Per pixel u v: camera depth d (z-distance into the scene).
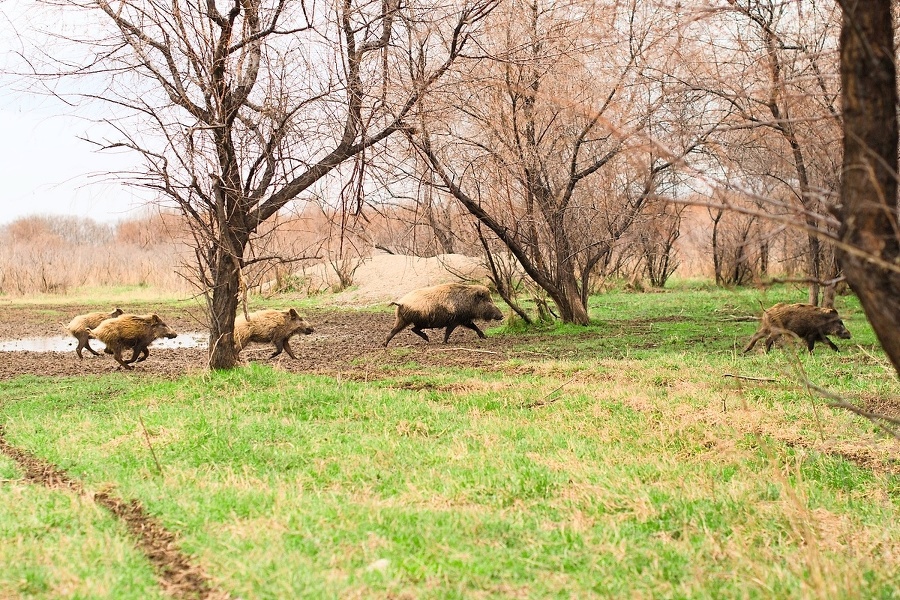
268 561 4.85
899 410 8.74
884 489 6.59
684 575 4.83
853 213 3.94
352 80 11.46
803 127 8.80
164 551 5.24
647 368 11.75
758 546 5.36
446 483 6.57
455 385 11.06
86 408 10.28
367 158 11.84
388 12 11.55
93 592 4.41
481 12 12.30
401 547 5.17
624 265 31.11
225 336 11.81
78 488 6.68
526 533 5.49
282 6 10.96
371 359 14.29
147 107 10.59
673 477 6.70
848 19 3.89
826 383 10.18
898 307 3.85
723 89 10.21
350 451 7.65
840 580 4.51
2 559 4.89
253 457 7.58
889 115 3.88
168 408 9.65
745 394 9.63
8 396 11.53
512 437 8.19
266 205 11.78
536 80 13.95
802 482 6.58
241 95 11.06
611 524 5.65
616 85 11.88
